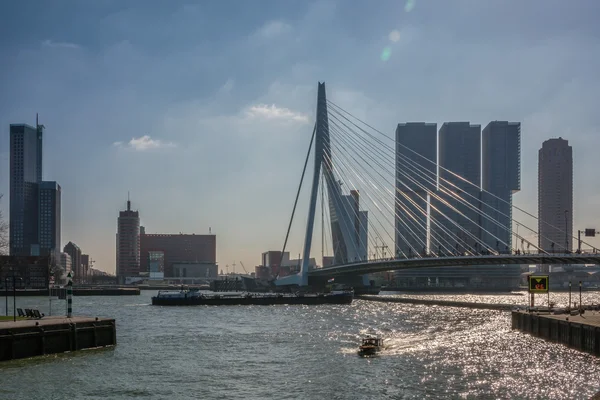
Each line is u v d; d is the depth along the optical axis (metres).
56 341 84.75
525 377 69.38
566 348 89.38
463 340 99.88
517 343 95.50
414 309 180.38
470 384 66.38
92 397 62.28
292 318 147.62
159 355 85.62
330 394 63.00
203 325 129.62
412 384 66.69
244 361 80.88
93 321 90.88
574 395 61.72
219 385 67.06
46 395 62.81
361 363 78.88
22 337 80.31
